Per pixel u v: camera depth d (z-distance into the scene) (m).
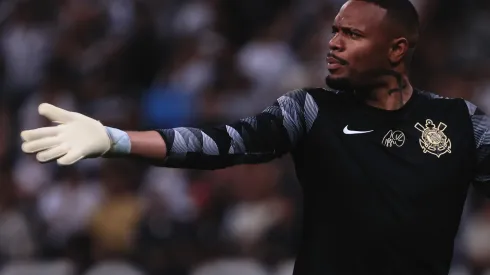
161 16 35.59
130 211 26.42
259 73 32.25
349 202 10.79
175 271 25.64
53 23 36.16
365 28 10.86
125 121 31.14
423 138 10.95
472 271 24.38
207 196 26.78
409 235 10.75
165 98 31.62
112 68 33.78
